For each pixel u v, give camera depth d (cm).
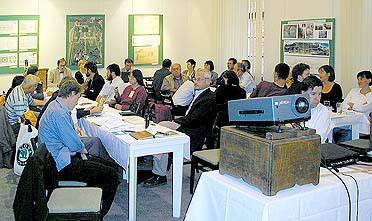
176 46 979
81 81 811
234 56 902
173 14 970
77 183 329
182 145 353
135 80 584
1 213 369
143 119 434
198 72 462
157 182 444
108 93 637
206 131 458
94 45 903
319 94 310
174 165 355
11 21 820
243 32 880
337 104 485
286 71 477
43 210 259
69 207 270
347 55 654
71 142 333
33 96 620
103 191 333
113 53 923
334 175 229
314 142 206
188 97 620
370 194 228
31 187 259
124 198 406
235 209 211
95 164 336
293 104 205
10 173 479
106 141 382
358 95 520
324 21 682
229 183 217
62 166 327
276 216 196
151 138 344
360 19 632
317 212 209
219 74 945
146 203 395
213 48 969
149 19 948
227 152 222
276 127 208
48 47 862
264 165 198
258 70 841
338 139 470
